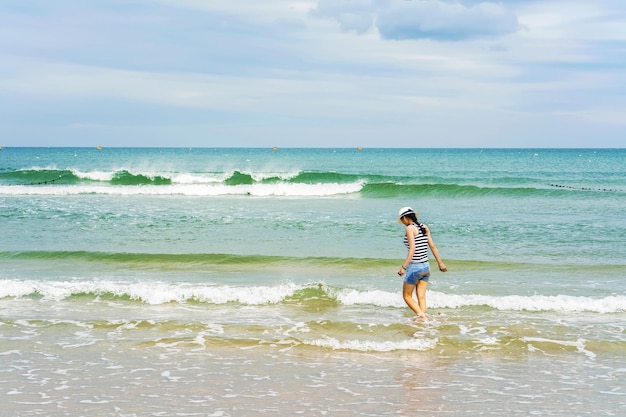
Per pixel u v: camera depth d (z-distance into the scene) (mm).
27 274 12016
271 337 7902
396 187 31078
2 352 7191
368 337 7957
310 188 31125
